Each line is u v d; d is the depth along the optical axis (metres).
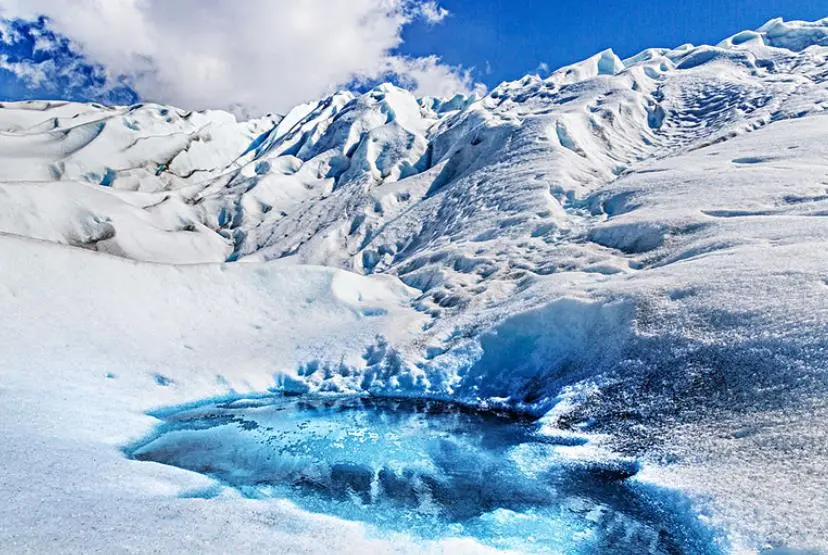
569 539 5.41
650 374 8.14
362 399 10.63
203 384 10.62
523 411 9.33
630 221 15.06
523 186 24.92
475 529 5.66
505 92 55.34
